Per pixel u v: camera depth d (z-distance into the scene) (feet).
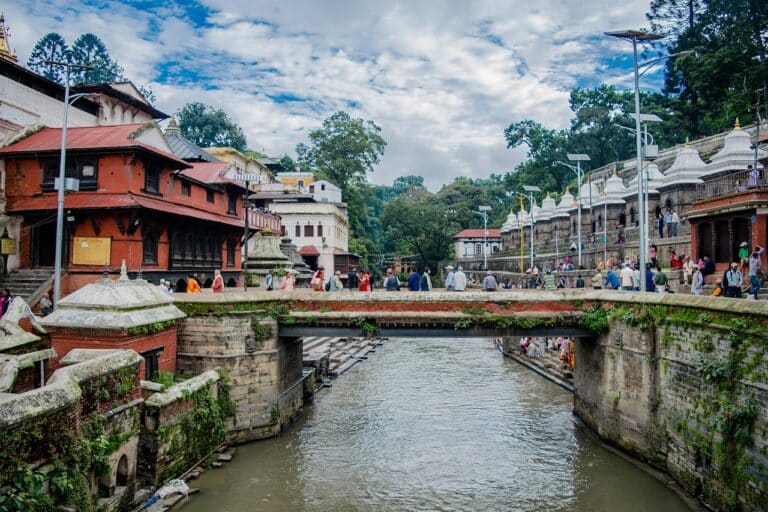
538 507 54.65
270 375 73.26
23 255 93.09
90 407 45.09
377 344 155.63
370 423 80.84
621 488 57.26
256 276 113.29
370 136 293.02
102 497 46.78
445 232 291.58
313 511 53.88
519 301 71.41
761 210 82.12
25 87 103.09
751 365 45.98
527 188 183.93
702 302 53.11
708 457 51.42
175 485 55.31
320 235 226.38
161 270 98.17
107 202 87.56
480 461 66.28
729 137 122.72
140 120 146.82
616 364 68.08
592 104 287.28
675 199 129.39
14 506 34.37
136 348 59.36
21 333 56.95
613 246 139.74
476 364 126.41
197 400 62.64
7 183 93.20
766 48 163.12
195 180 111.96
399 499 56.75
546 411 86.22
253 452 68.59
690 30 182.39
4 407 35.22
